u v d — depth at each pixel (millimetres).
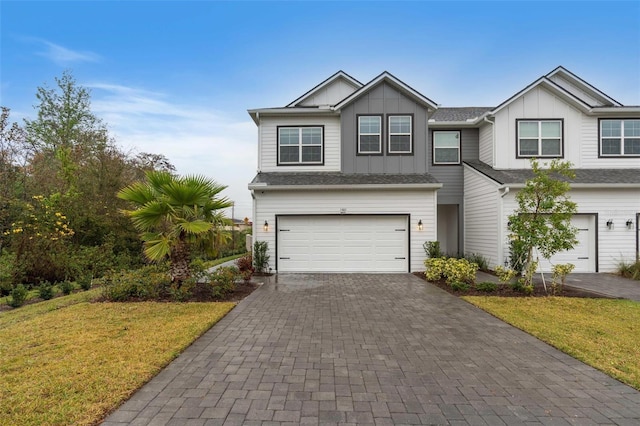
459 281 8844
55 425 2734
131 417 2893
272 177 12578
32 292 8750
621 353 4371
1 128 12664
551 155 13031
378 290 8711
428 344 4781
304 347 4645
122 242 13328
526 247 8344
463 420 2912
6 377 3545
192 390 3391
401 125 12859
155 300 7348
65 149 14578
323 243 11938
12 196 12312
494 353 4445
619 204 11562
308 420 2895
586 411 3057
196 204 7867
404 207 11852
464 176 14242
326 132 13227
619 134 13055
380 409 3076
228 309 6590
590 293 8172
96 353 4234
